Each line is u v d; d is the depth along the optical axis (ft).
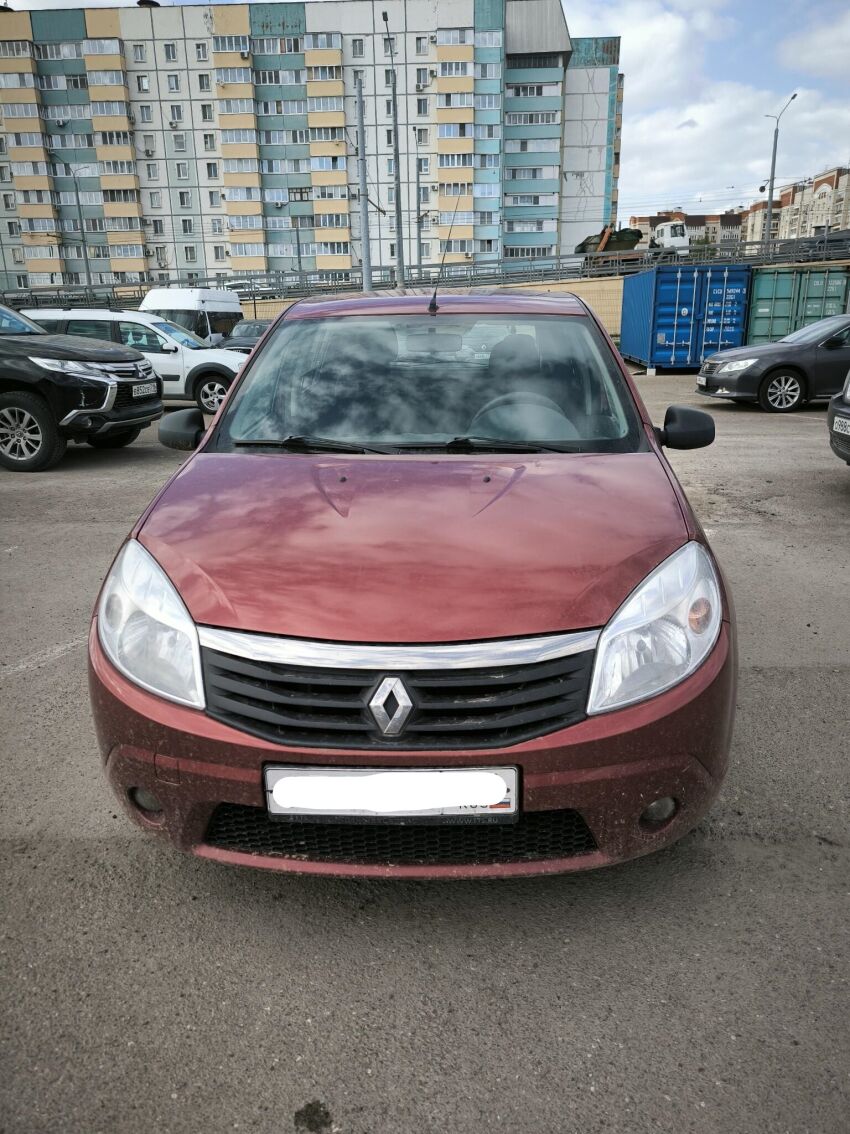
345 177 238.89
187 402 51.42
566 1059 5.44
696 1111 5.06
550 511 6.91
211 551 6.53
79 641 12.75
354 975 6.17
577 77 246.27
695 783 6.09
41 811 8.26
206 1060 5.45
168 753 5.94
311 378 9.59
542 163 244.83
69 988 6.03
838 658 11.89
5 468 27.66
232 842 6.19
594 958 6.32
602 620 5.89
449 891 7.11
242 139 234.99
